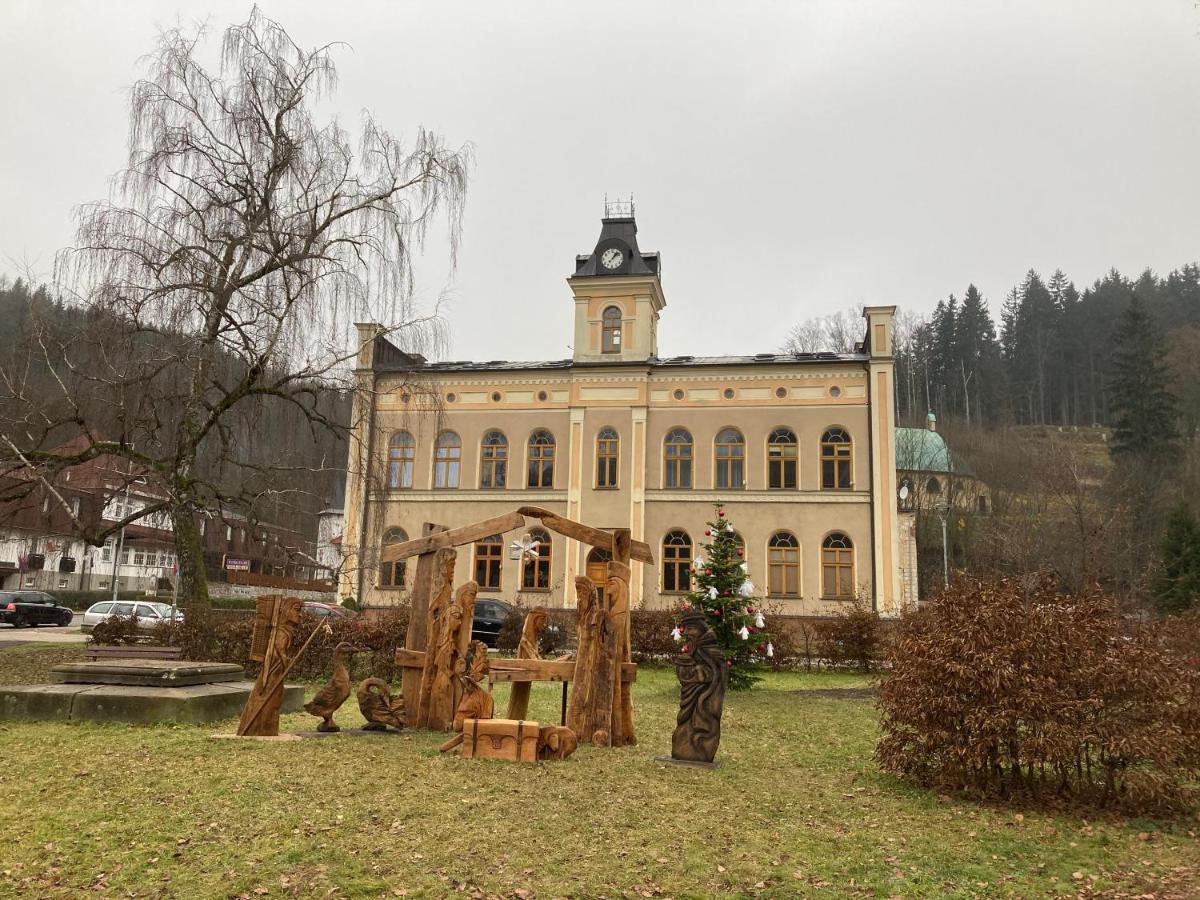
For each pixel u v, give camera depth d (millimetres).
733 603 17453
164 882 4895
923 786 8336
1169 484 58281
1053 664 7570
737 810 7035
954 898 5254
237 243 18062
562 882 5152
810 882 5422
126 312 17328
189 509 18953
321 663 15547
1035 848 6371
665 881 5273
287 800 6562
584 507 34812
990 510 59656
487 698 9266
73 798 6484
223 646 16172
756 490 34000
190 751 8344
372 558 22625
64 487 19141
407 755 8414
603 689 9688
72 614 39062
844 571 33031
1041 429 90188
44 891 4727
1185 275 112812
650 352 36594
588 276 36531
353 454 21656
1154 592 38156
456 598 10336
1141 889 5566
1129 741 7273
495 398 36656
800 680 20219
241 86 18859
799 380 34531
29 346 17469
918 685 8188
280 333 18469
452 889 4965
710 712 8945
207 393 19188
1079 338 96125
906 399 86062
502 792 7066
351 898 4781
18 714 10430
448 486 36312
